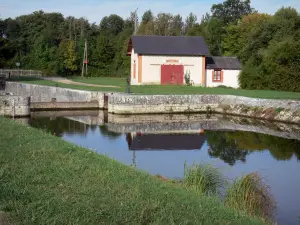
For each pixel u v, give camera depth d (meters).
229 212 8.64
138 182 9.60
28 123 28.98
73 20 94.25
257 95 37.75
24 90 47.84
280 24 52.19
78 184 8.77
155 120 32.22
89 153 12.70
